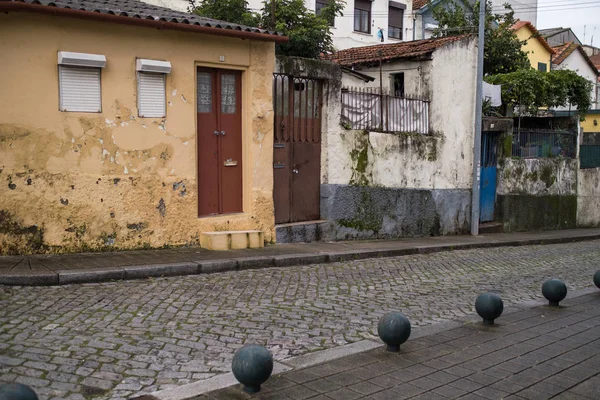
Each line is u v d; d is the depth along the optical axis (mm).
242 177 11211
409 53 15586
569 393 4691
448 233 16125
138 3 11125
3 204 8266
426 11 26781
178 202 10039
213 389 4555
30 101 8391
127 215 9445
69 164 8797
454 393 4629
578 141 21250
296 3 14977
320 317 6941
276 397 4441
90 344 5430
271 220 11508
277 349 5707
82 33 8758
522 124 21656
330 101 12703
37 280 7273
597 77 34125
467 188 16719
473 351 5680
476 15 22188
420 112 15297
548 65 30328
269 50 11164
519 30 28188
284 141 12000
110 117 9164
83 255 8812
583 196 21594
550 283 7785
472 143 16781
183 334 5945
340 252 11188
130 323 6145
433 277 10062
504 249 14961
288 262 10086
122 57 9219
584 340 6145
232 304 7234
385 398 4496
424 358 5441
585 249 16031
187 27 9602
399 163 14461
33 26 8328
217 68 10609
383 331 5582
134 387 4621
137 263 8469
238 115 11094
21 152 8367
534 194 19422
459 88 16250
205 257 9367
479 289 9195
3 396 3230
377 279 9531
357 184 13422
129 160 9414
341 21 23359
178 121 9953
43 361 4926
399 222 14570
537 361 5434
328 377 4895
